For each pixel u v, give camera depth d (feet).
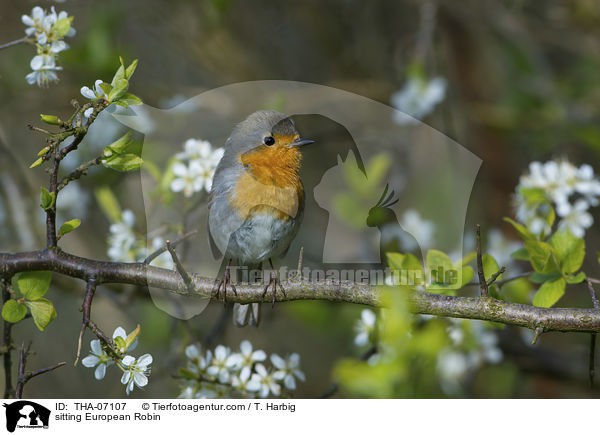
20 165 37.14
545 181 24.79
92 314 40.96
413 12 43.91
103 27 36.17
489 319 19.25
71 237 35.86
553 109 39.19
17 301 19.02
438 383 27.66
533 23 42.52
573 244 20.83
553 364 35.76
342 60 44.50
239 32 44.55
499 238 32.14
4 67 38.60
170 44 42.93
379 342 23.71
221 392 24.21
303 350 40.91
